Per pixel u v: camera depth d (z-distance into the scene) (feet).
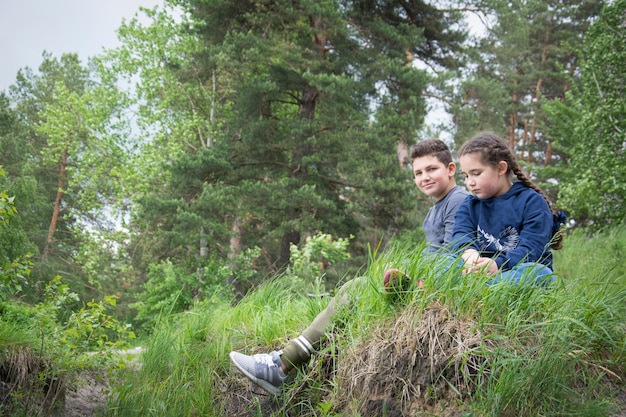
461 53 69.46
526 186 10.93
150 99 78.74
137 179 73.26
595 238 30.40
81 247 75.66
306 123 60.80
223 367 12.02
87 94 80.79
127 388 11.44
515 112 103.86
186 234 56.03
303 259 34.78
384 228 60.18
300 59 58.54
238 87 67.26
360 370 9.59
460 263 9.86
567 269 25.48
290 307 13.16
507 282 9.41
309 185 60.59
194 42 74.84
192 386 11.86
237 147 63.05
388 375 9.20
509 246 10.61
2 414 10.44
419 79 59.16
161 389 11.69
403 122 58.65
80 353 12.15
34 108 108.88
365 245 70.74
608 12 33.42
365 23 63.21
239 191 57.72
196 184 60.29
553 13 107.24
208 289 46.29
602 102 32.96
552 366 8.44
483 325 8.90
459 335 8.82
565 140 55.83
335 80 56.65
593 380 9.09
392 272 9.66
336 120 61.26
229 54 61.77
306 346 10.61
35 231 71.72
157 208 58.95
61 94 82.02
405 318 9.44
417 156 12.75
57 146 87.20
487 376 8.48
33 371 11.28
